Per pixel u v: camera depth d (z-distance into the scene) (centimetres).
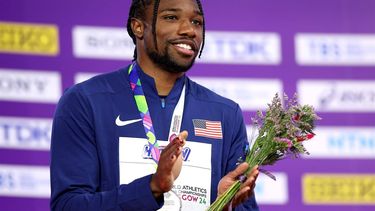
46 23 1392
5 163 1355
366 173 1433
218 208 743
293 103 780
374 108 1447
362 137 1441
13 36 1380
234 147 805
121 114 777
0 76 1368
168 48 777
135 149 767
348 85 1450
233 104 820
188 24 779
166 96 801
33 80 1377
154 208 716
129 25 823
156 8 779
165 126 788
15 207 1352
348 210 1424
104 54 1403
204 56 1421
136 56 827
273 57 1440
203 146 783
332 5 1467
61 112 777
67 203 736
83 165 756
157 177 706
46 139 1371
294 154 769
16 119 1366
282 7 1453
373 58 1460
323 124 1439
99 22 1407
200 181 771
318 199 1421
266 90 1430
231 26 1436
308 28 1456
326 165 1428
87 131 767
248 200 803
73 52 1396
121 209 715
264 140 764
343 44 1459
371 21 1470
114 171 760
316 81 1445
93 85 790
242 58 1430
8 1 1386
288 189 1416
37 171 1362
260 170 760
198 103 805
